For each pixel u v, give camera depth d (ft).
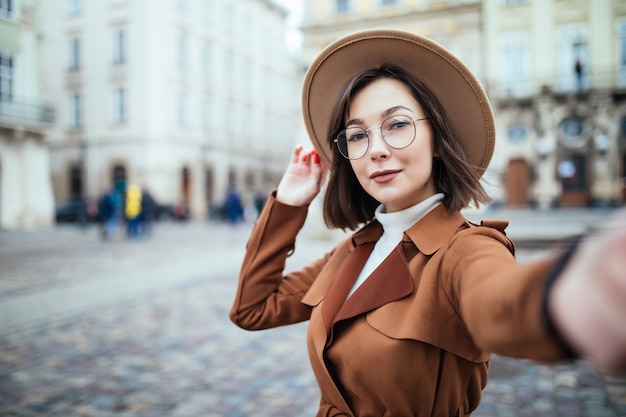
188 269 28.73
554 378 11.25
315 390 11.00
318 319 3.59
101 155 97.76
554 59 72.02
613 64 70.23
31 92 71.36
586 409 9.65
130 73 94.94
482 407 9.81
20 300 20.43
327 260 4.49
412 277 3.11
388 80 3.32
